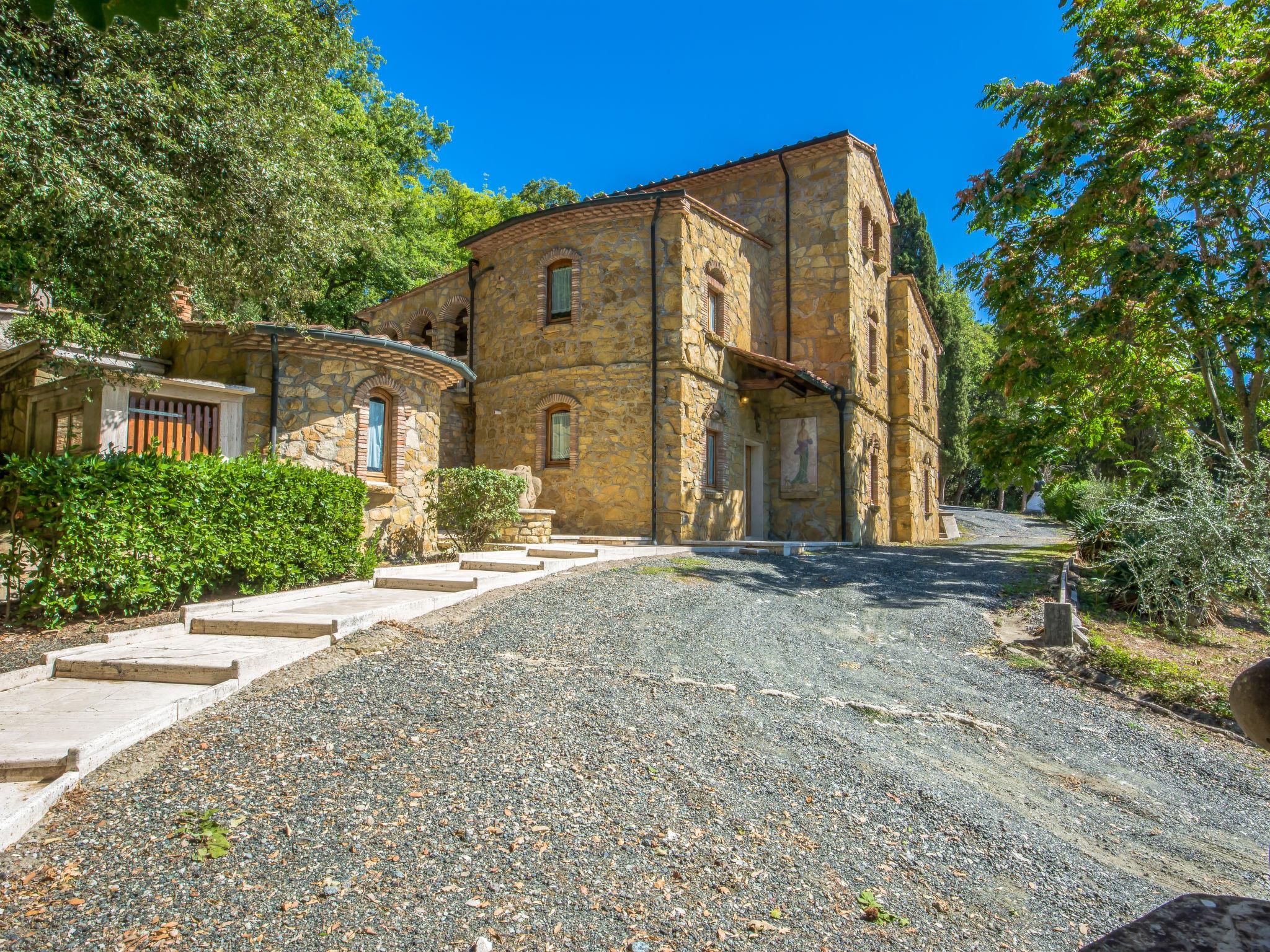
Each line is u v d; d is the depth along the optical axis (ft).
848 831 11.82
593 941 8.61
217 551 23.30
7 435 41.01
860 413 61.52
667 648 21.25
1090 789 14.85
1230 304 39.22
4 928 8.40
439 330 60.90
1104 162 40.65
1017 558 48.19
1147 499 34.06
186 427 31.24
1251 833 13.48
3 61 16.53
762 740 15.12
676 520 45.68
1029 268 43.88
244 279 25.75
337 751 13.07
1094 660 23.79
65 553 20.10
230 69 22.86
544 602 25.62
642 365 47.26
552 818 11.25
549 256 50.57
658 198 46.75
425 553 39.50
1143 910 10.46
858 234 62.39
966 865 11.21
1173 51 39.29
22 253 21.16
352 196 31.30
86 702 14.93
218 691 15.49
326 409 35.06
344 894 9.18
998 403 132.77
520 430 50.78
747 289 57.82
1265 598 31.24
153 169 19.80
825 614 28.43
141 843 10.16
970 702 19.36
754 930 9.07
